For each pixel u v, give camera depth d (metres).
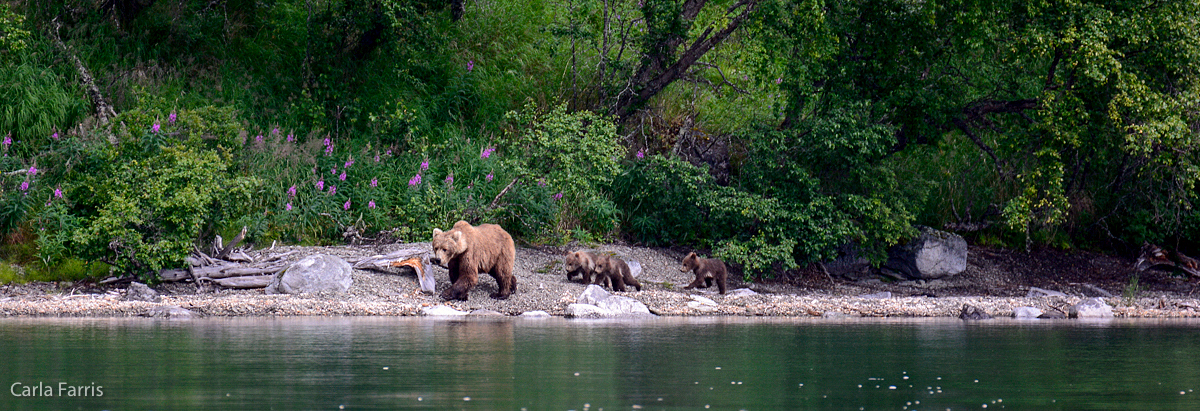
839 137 18.05
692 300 15.36
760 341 9.87
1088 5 17.22
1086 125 18.19
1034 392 6.64
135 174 15.62
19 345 8.88
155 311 12.86
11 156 17.52
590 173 18.94
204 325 11.32
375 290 14.84
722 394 6.38
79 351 8.42
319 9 22.53
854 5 18.97
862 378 7.20
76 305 13.48
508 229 19.70
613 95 21.81
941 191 22.77
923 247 19.98
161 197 15.09
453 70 23.83
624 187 20.58
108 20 21.50
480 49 24.89
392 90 22.58
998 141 20.94
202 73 21.14
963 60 19.61
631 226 20.70
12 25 19.22
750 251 18.64
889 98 18.84
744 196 18.48
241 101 20.53
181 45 21.95
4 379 6.79
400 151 20.75
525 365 7.70
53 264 16.08
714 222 19.28
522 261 17.52
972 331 11.51
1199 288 20.67
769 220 18.34
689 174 18.92
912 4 18.41
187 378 6.85
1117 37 17.52
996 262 21.62
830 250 18.91
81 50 20.31
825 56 18.38
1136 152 18.08
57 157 17.12
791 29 18.50
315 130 20.39
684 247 20.34
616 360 8.08
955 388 6.79
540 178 18.89
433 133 22.20
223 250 15.85
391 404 5.82
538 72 24.66
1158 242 22.38
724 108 23.66
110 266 16.05
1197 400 6.33
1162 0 17.48
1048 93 17.97
